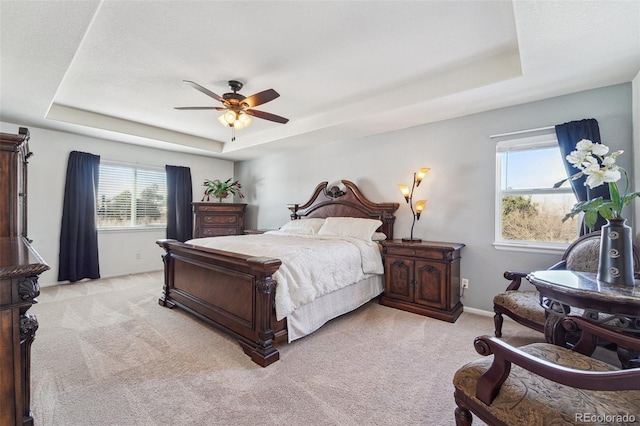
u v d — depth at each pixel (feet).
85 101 11.43
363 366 6.92
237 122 9.35
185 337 8.41
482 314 10.42
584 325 4.50
